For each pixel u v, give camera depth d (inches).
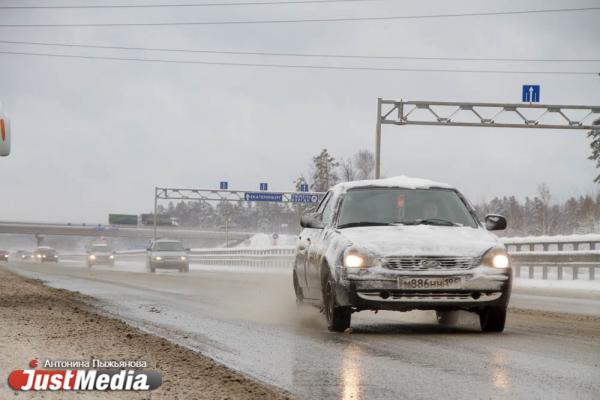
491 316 503.8
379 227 539.5
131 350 406.0
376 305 491.2
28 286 1020.5
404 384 320.2
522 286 1249.4
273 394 297.6
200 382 317.7
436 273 488.1
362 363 374.6
